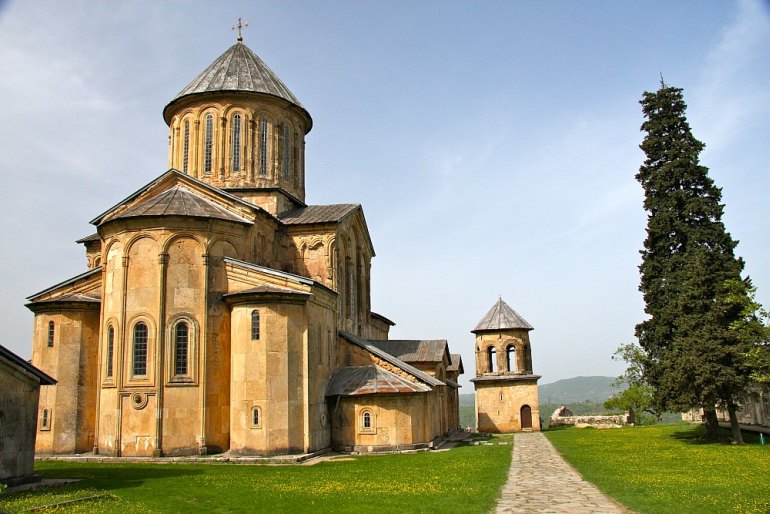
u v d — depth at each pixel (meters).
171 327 27.50
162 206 28.91
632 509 14.80
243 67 37.50
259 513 14.95
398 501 16.19
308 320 28.78
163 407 26.86
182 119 36.66
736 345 30.67
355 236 40.66
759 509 14.35
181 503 16.33
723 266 33.47
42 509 15.19
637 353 58.38
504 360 54.50
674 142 36.34
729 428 45.59
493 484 19.02
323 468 23.73
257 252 32.12
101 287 30.52
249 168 35.78
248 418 26.89
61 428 28.94
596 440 36.91
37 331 30.45
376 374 31.81
